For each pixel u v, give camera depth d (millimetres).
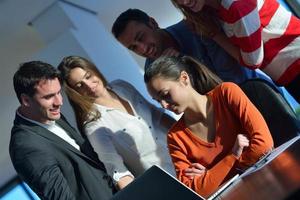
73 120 2701
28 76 2395
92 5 3080
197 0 2418
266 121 2402
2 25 3051
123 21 2957
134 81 2887
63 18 3037
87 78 2701
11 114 3150
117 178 2504
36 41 3113
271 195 1325
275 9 2455
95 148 2572
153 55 2928
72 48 2965
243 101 2154
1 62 3080
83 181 2369
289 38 2455
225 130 2178
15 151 2365
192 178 2090
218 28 2504
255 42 2342
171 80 2197
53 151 2373
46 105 2412
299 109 2730
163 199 1413
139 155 2645
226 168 2035
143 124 2709
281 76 2520
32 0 2996
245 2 2322
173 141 2256
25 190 3449
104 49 2971
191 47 2797
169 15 2949
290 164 1388
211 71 2496
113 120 2666
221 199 1469
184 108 2217
